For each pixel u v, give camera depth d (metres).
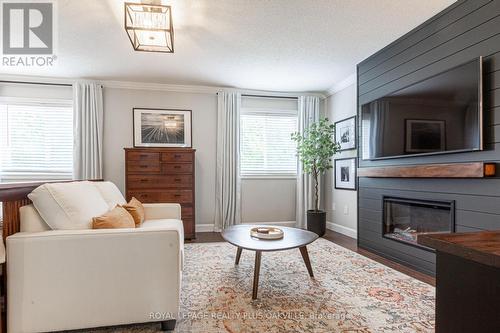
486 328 0.61
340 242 3.80
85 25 2.63
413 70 2.73
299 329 1.72
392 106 2.94
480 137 2.05
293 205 4.91
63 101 4.15
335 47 3.12
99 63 3.54
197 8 2.35
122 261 1.65
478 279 0.63
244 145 4.79
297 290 2.26
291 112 4.91
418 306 2.01
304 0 2.26
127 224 2.05
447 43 2.38
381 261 2.99
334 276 2.55
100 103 4.17
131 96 4.35
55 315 1.59
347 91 4.25
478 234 0.78
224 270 2.70
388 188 3.08
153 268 1.68
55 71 3.80
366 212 3.44
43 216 1.73
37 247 1.57
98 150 4.13
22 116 4.08
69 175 4.20
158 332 1.69
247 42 2.99
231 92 4.58
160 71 3.84
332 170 4.65
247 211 4.75
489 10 2.05
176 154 3.98
